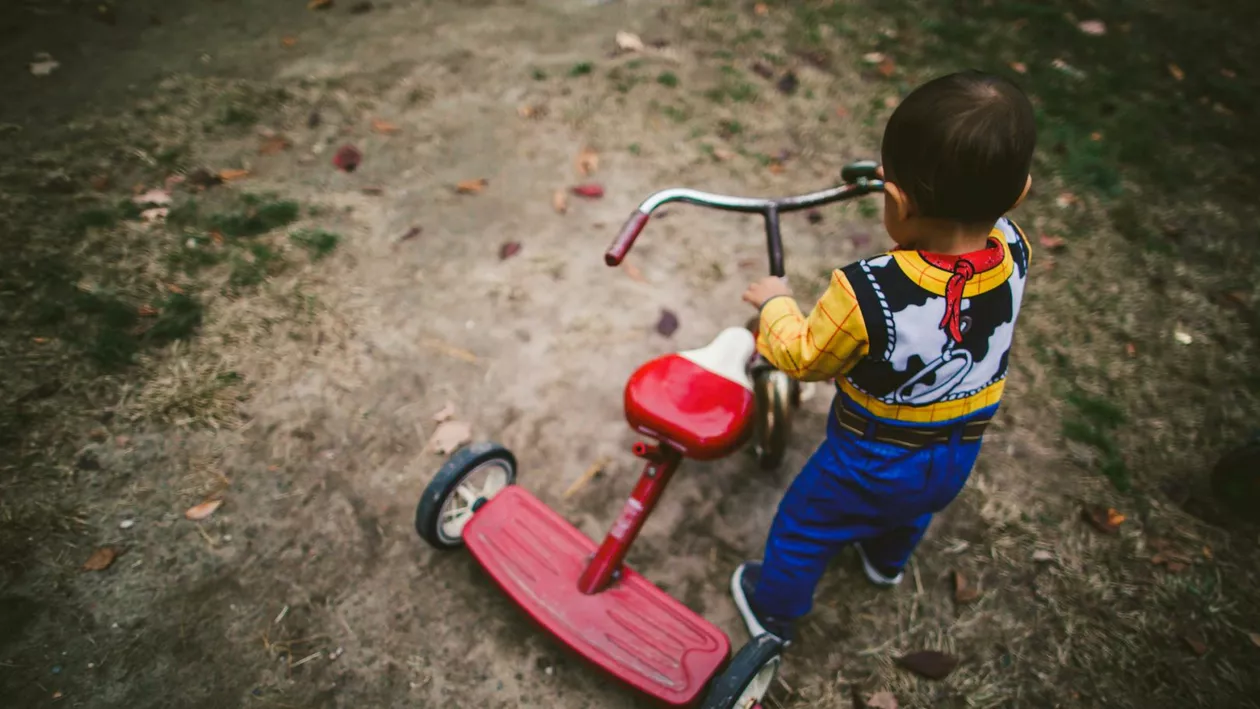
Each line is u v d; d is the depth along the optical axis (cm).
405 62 387
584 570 202
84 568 212
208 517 226
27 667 194
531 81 381
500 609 213
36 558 213
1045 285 311
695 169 345
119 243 291
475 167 339
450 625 210
